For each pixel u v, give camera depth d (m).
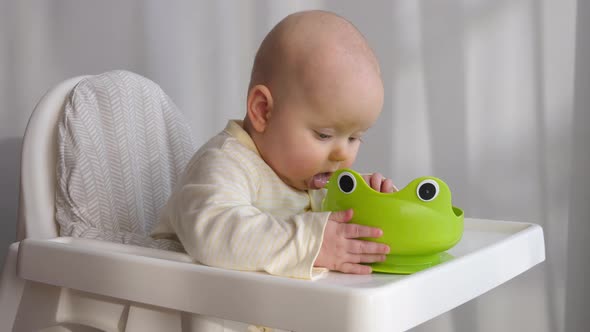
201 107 1.54
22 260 0.85
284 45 0.89
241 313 0.68
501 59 1.64
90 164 1.05
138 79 1.19
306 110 0.86
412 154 1.65
